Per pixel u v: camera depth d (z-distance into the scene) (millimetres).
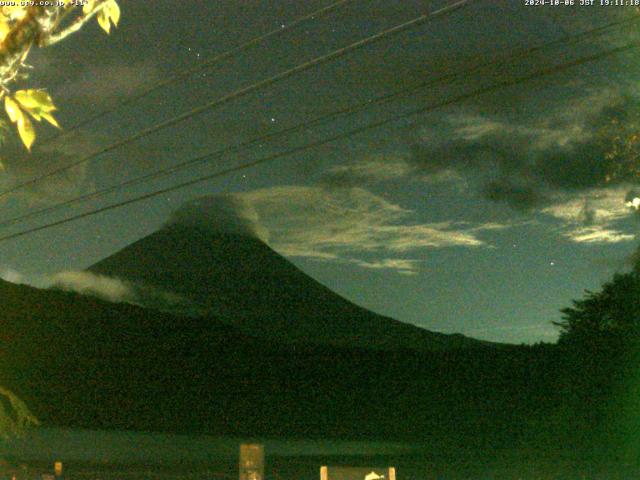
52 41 4629
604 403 41688
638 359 41188
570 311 43312
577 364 43031
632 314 40969
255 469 14727
